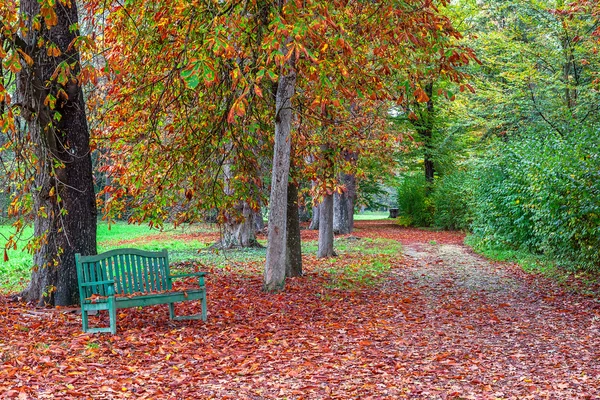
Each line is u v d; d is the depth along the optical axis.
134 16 10.94
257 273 15.37
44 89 9.30
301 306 10.77
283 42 7.80
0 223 22.75
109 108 11.69
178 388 5.77
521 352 7.52
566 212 14.02
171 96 11.60
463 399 5.58
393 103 20.03
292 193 14.66
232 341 7.84
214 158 11.95
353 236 28.59
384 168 34.28
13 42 8.33
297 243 14.76
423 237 30.47
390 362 6.96
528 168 16.48
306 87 12.17
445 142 36.28
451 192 34.47
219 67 10.31
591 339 8.20
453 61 9.30
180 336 7.85
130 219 11.62
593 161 13.08
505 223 20.44
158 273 9.00
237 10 8.68
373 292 12.67
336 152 14.38
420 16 9.33
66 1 8.38
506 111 23.95
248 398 5.52
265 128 12.88
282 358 7.02
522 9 21.50
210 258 19.03
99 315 9.18
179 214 12.20
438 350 7.62
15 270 15.61
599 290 12.10
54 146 9.61
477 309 10.74
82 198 10.20
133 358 6.80
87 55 11.18
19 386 5.45
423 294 12.52
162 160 11.56
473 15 28.78
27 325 8.38
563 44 21.41
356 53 10.23
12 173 9.31
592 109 19.73
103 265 8.41
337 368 6.63
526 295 12.24
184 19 10.20
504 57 22.86
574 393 5.78
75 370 6.17
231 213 12.61
